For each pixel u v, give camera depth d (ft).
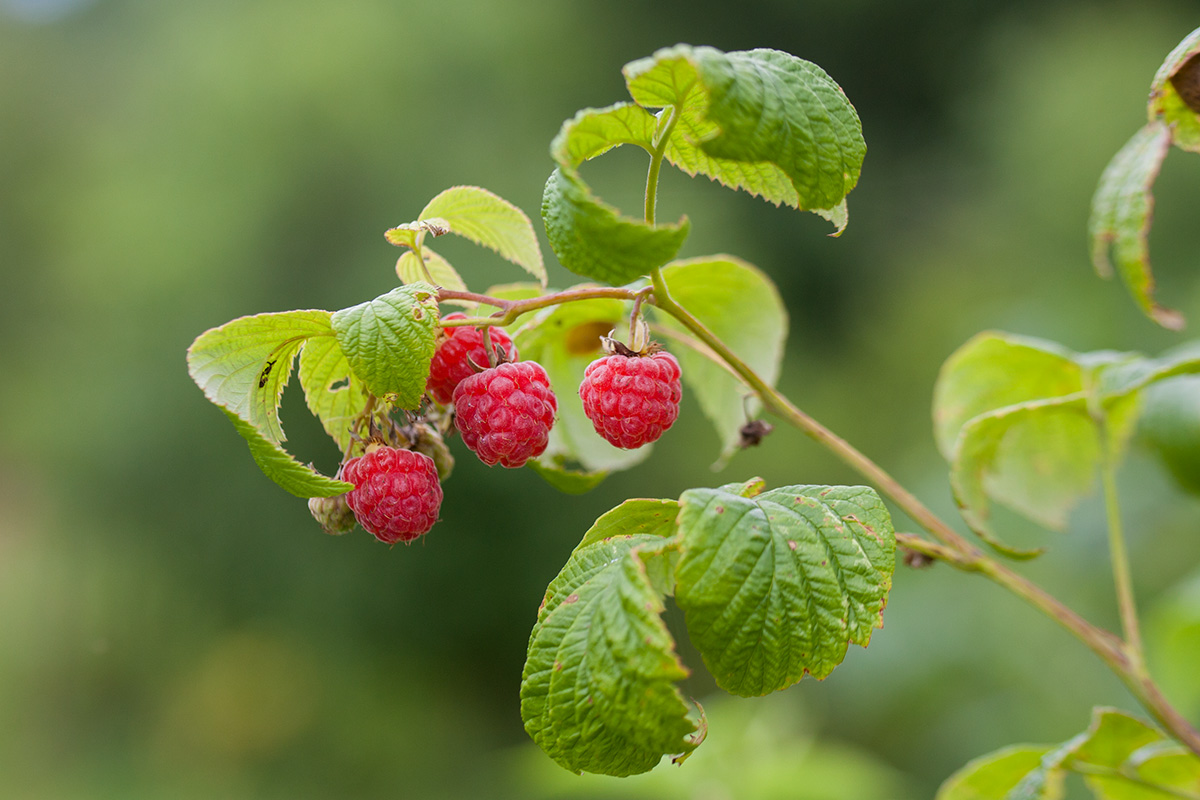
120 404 33.37
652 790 9.84
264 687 35.04
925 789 16.10
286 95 35.12
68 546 34.83
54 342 38.45
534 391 4.98
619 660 3.84
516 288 6.85
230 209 34.27
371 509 4.95
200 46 37.40
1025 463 7.49
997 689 15.80
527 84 40.22
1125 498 14.76
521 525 32.19
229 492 32.99
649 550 4.10
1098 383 6.18
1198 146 5.25
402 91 36.60
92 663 35.17
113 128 41.73
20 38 48.75
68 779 32.45
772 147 3.84
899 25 53.93
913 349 35.78
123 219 35.01
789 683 4.03
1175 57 4.81
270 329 4.54
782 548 4.08
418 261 5.45
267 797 33.01
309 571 33.01
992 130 37.78
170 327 33.68
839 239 45.09
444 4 38.58
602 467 7.63
